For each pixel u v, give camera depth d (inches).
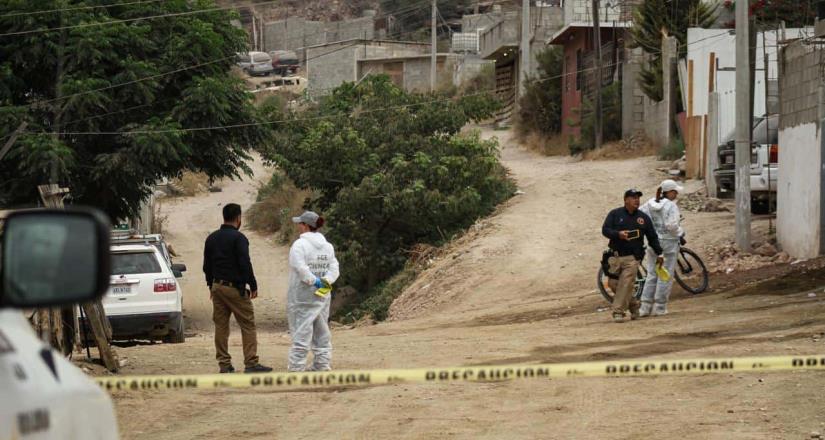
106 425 262.2
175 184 3927.2
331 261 847.7
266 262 2755.9
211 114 1923.0
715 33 2224.4
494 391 743.7
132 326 1241.4
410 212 1968.5
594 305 1298.0
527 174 2449.6
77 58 1825.8
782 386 695.1
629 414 649.6
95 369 863.7
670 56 2554.1
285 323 1911.9
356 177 2046.0
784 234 1481.3
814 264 1316.4
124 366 920.9
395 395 741.3
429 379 409.4
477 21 5639.8
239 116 2031.3
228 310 862.5
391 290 1829.5
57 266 229.1
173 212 3609.7
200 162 2027.6
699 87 2210.9
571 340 985.5
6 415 200.7
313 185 2101.4
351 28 6978.4
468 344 1001.5
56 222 230.2
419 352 957.8
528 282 1565.0
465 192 1996.8
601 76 2842.0
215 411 702.5
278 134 2132.1
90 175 1861.5
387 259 1994.3
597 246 1720.0
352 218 2015.3
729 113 2146.9
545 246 1749.5
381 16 7012.8
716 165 1920.5
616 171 2346.2
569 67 3390.7
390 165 2089.1
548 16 4028.1
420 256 1939.0
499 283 1579.7
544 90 3484.3
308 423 658.2
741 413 634.8
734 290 1263.5
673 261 1161.4
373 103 2175.2
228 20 2090.3
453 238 1966.0
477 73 4810.5
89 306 862.5
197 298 2244.1
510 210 2036.2
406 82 5206.7
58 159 1724.9
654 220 1162.0
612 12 3230.8
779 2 2359.7
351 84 2274.9
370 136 2098.9
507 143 3543.3
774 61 2159.2
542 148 3196.4
